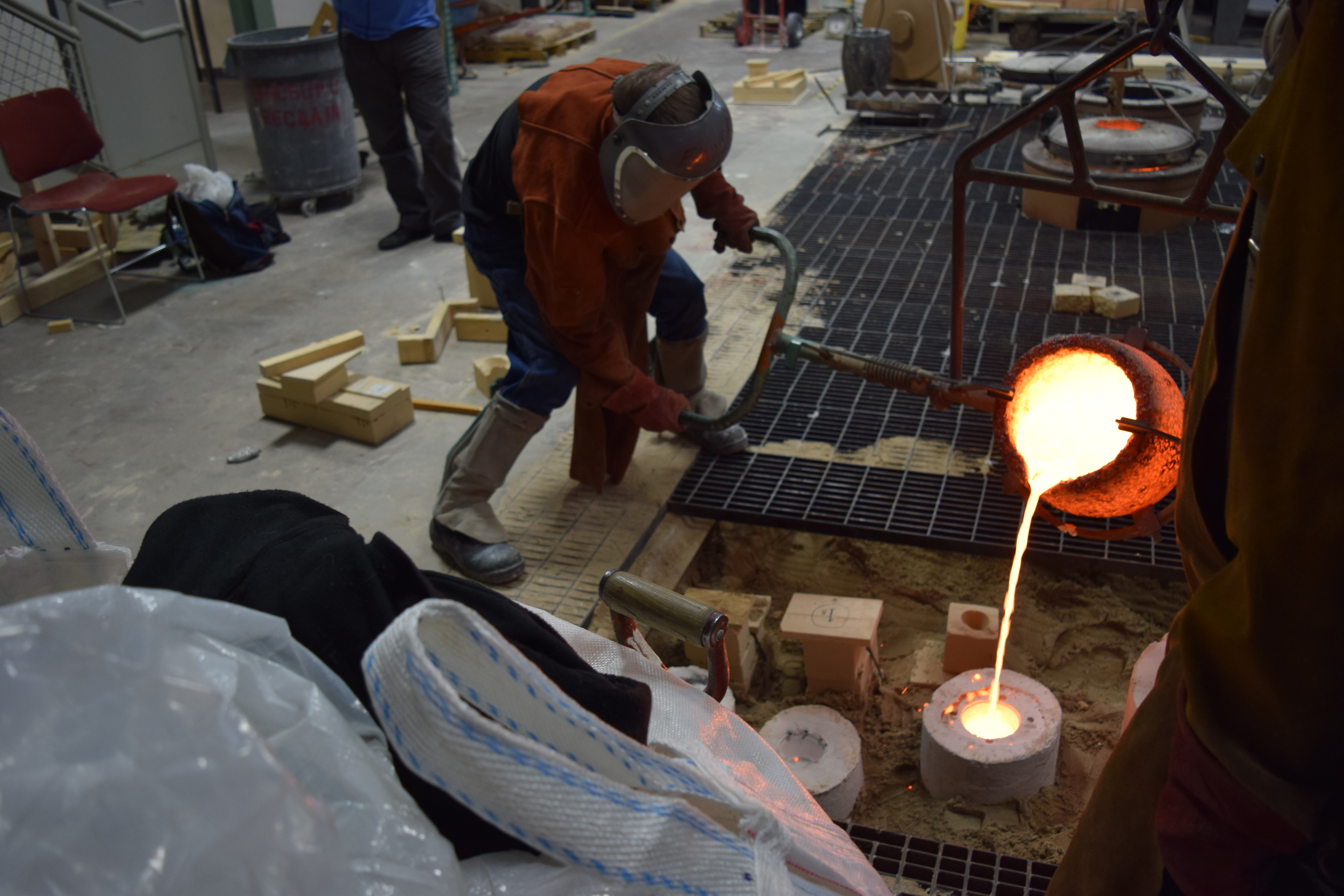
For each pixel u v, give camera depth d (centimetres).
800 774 236
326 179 635
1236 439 93
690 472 347
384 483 347
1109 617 289
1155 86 631
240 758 51
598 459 308
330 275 541
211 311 499
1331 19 81
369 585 84
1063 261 505
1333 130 81
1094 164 532
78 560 101
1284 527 86
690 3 1427
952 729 243
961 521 317
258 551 89
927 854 222
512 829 66
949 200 599
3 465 96
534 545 312
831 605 275
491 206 283
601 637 110
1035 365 167
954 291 220
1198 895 101
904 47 793
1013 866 219
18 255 499
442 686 61
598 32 1234
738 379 404
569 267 245
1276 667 89
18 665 52
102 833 48
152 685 52
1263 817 93
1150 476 149
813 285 490
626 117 223
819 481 339
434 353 435
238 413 398
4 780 49
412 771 68
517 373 294
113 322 488
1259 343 89
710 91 230
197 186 533
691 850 71
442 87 546
